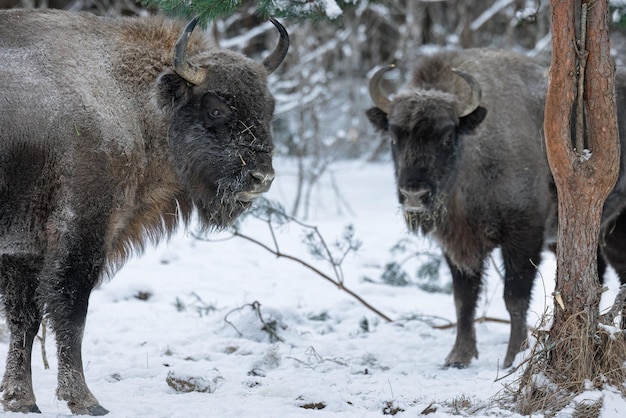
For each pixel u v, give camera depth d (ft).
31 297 44.34
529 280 59.77
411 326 67.62
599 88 42.39
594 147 42.65
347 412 42.73
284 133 169.89
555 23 42.34
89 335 61.31
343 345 60.70
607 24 42.47
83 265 43.14
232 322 65.31
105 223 43.78
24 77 42.57
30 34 44.11
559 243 43.83
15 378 43.09
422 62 63.46
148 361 53.98
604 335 42.96
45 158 42.37
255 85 46.01
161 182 47.78
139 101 46.21
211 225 48.26
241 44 147.33
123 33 47.16
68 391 42.27
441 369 56.59
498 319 69.05
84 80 44.06
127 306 71.36
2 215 42.29
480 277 60.95
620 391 41.81
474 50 65.41
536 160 61.05
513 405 42.75
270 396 46.83
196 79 45.42
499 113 60.90
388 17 186.70
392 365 56.90
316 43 167.73
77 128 42.68
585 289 43.04
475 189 60.18
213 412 42.52
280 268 88.99
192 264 88.48
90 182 42.93
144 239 49.16
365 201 141.79
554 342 43.09
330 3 58.49
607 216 63.21
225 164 45.55
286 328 64.39
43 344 51.55
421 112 57.72
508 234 60.23
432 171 57.41
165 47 47.70
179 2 50.39
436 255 83.25
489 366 57.82
